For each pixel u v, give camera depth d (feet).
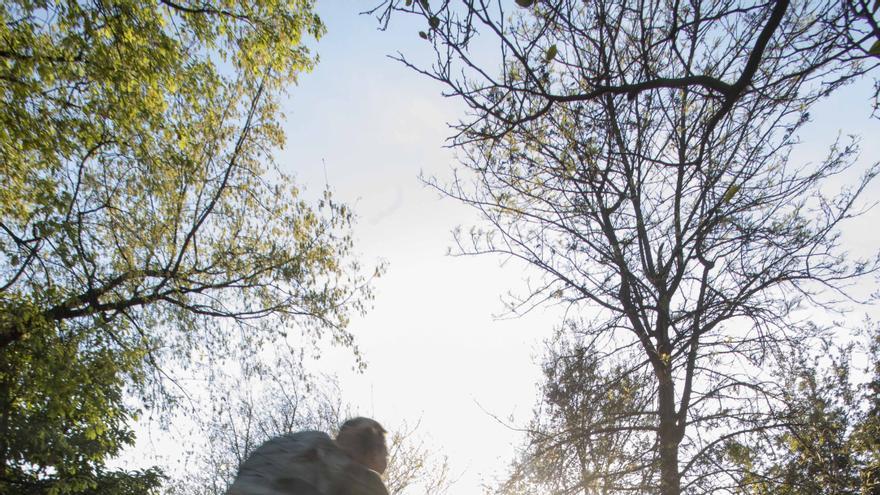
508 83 17.57
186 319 59.47
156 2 50.75
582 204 41.63
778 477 43.42
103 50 47.62
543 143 31.60
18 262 52.49
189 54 53.98
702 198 38.73
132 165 54.90
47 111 48.93
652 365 44.37
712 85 17.65
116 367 56.29
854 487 49.06
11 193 51.90
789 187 42.19
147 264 57.82
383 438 9.21
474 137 19.03
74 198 53.21
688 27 20.20
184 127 55.57
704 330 42.14
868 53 15.23
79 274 54.39
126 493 84.99
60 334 55.06
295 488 8.28
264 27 55.72
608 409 45.01
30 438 73.10
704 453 43.01
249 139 62.18
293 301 63.67
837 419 48.88
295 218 64.49
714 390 44.32
